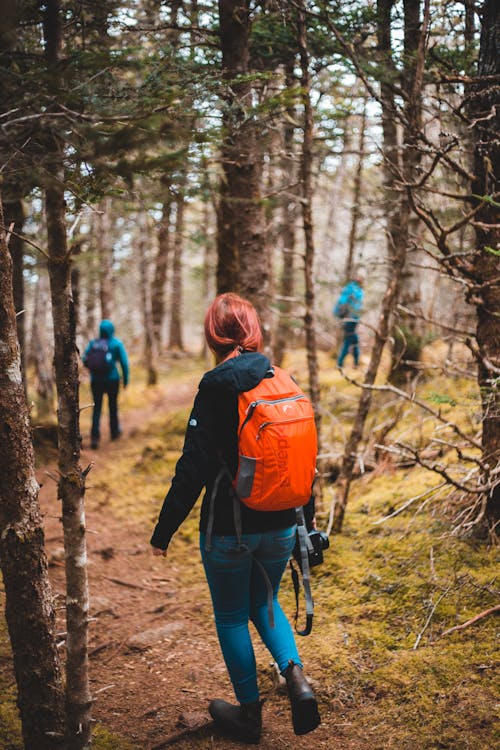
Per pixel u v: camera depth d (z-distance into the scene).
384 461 5.07
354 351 9.28
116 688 2.89
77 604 2.03
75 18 2.61
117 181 2.30
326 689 2.70
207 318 2.47
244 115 2.88
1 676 2.81
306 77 3.88
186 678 2.96
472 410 5.07
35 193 2.88
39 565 2.13
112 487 6.16
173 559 4.49
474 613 2.96
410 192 3.24
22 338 5.45
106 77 2.22
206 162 2.61
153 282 16.62
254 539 2.27
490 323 3.33
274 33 4.20
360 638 3.02
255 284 4.63
